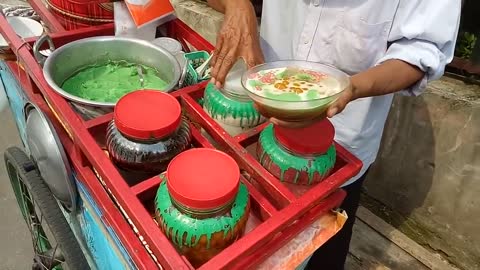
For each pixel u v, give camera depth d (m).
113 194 0.95
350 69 1.34
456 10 1.11
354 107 1.39
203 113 1.11
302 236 0.97
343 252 1.78
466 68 1.94
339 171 0.99
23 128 1.61
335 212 1.01
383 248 2.15
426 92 1.92
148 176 0.99
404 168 2.14
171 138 0.98
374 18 1.20
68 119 1.06
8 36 1.37
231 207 0.84
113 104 1.10
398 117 2.05
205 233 0.80
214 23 2.53
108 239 1.04
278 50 1.50
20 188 1.62
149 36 1.45
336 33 1.29
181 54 1.37
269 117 0.92
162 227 0.84
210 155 0.89
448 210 2.07
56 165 1.11
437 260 2.10
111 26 1.45
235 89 1.05
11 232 2.12
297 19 1.37
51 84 1.13
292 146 0.94
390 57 1.13
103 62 1.34
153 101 1.02
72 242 1.29
